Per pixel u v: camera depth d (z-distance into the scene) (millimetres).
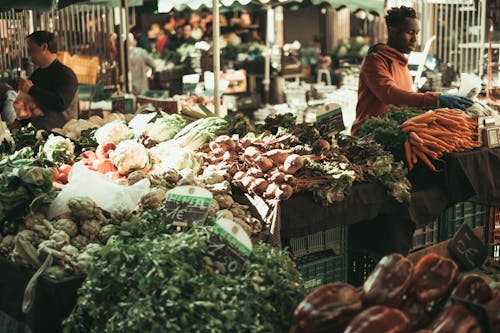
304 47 17375
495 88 9578
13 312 3639
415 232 4988
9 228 3912
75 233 3793
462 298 2723
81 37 10438
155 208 3924
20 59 10422
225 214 3984
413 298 2801
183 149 4723
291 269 3223
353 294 2787
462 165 4836
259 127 5270
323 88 13750
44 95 6621
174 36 16672
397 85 5832
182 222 3479
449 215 5086
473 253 4340
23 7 8055
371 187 4457
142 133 5535
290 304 3090
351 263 4922
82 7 10453
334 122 5160
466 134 4965
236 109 13320
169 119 5516
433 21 12414
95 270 3143
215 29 6629
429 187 4836
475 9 11891
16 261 3629
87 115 9188
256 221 4137
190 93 10828
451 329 2578
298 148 4504
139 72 12688
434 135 4883
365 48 16703
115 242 3262
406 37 5848
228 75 13492
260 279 3033
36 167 3955
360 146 4703
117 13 11438
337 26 19391
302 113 12312
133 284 3064
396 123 5027
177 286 2941
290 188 4102
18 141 5410
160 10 10469
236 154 4664
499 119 5203
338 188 4242
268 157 4332
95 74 8969
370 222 4742
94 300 3117
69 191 3947
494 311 2629
